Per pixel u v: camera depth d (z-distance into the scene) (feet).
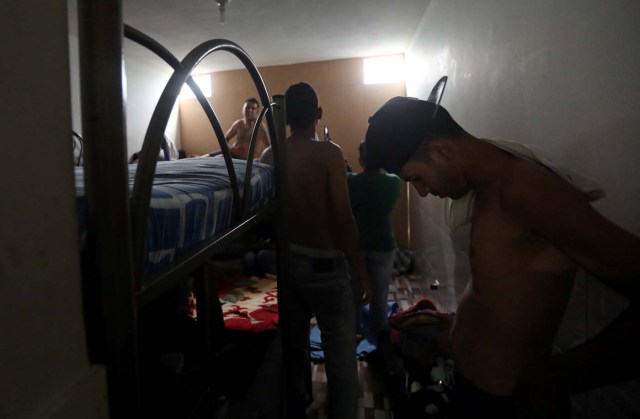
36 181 0.91
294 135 4.22
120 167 1.10
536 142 3.23
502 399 1.95
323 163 3.88
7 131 0.84
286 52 11.65
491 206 1.87
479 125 4.91
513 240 1.80
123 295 1.13
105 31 1.03
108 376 1.13
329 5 8.06
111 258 1.10
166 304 3.64
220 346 4.05
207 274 3.14
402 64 12.28
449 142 2.02
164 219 1.55
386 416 4.87
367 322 6.55
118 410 1.15
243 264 9.36
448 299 6.66
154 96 12.82
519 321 1.86
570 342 2.81
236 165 3.33
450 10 6.42
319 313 4.05
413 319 4.83
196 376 2.94
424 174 2.12
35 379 0.92
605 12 2.24
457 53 6.00
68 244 1.02
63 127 0.99
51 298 0.97
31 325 0.91
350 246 4.12
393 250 5.86
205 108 2.11
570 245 1.52
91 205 1.07
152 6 7.85
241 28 9.36
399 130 2.12
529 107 3.37
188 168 2.98
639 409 2.08
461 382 2.21
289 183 3.96
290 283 4.00
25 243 0.89
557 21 2.84
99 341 1.12
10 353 0.85
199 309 3.11
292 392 3.77
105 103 1.05
